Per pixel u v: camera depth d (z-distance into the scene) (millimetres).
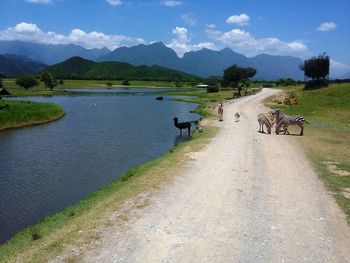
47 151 30953
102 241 11445
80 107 73812
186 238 11555
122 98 102500
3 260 10625
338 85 68812
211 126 38906
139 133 40344
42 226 13281
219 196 15609
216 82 129375
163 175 18969
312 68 78938
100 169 25000
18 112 49406
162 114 60188
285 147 26656
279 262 10086
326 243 11219
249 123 41281
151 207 14305
